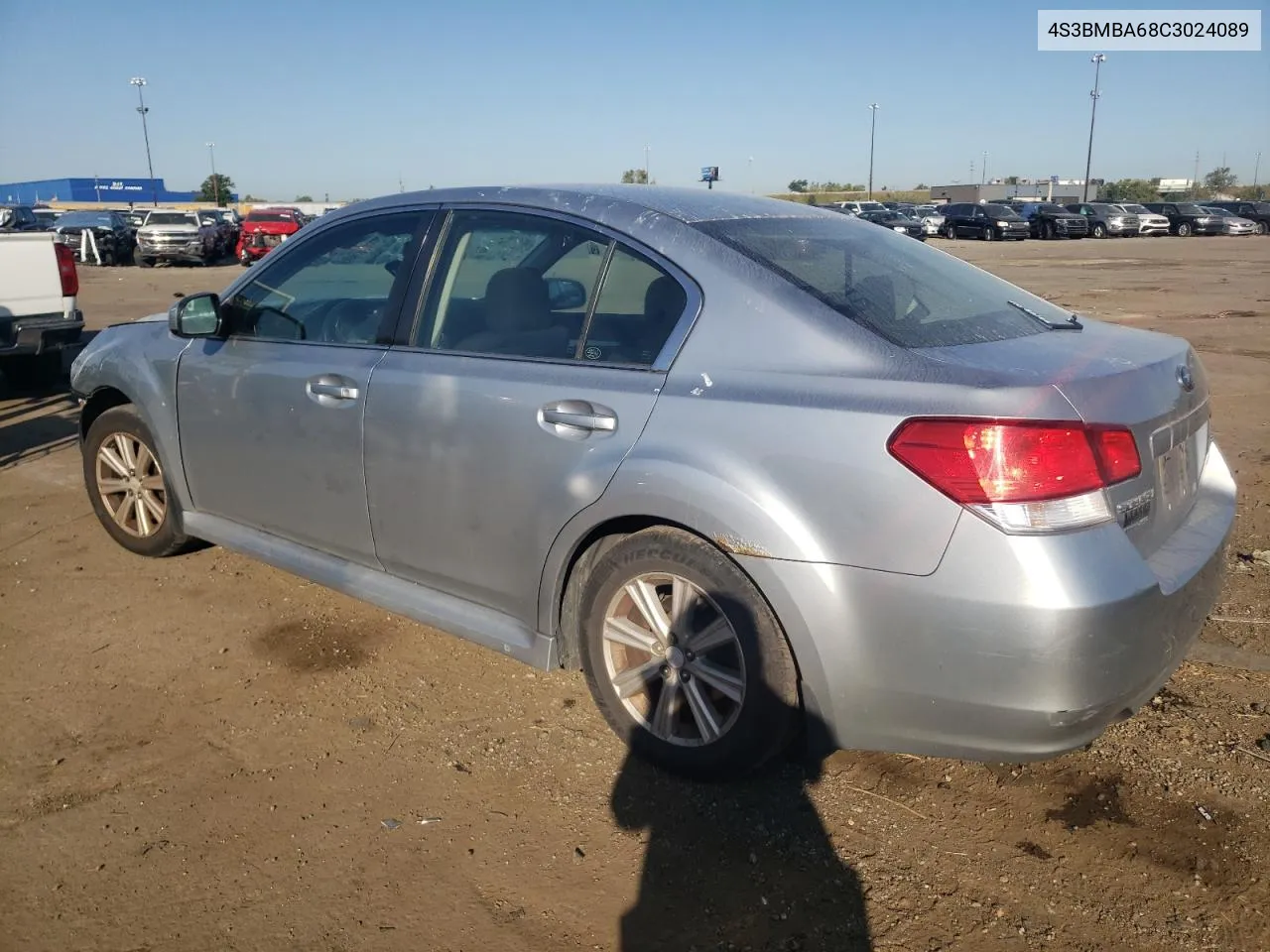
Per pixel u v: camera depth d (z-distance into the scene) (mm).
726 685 3002
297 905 2684
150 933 2590
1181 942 2529
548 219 3459
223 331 4301
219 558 5086
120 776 3252
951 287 3406
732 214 3410
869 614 2670
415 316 3705
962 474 2529
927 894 2701
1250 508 5715
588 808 3078
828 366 2809
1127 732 3439
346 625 4332
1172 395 2939
